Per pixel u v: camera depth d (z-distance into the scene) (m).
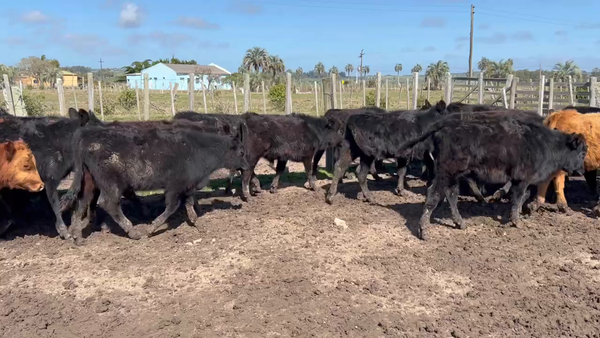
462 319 4.86
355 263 6.23
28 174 6.49
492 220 7.97
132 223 7.81
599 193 9.14
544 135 7.27
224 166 7.95
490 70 53.62
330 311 4.97
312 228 7.61
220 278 5.77
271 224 7.82
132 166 6.78
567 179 11.03
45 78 64.06
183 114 10.06
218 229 7.52
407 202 9.19
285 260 6.29
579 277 5.84
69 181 10.66
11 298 5.24
